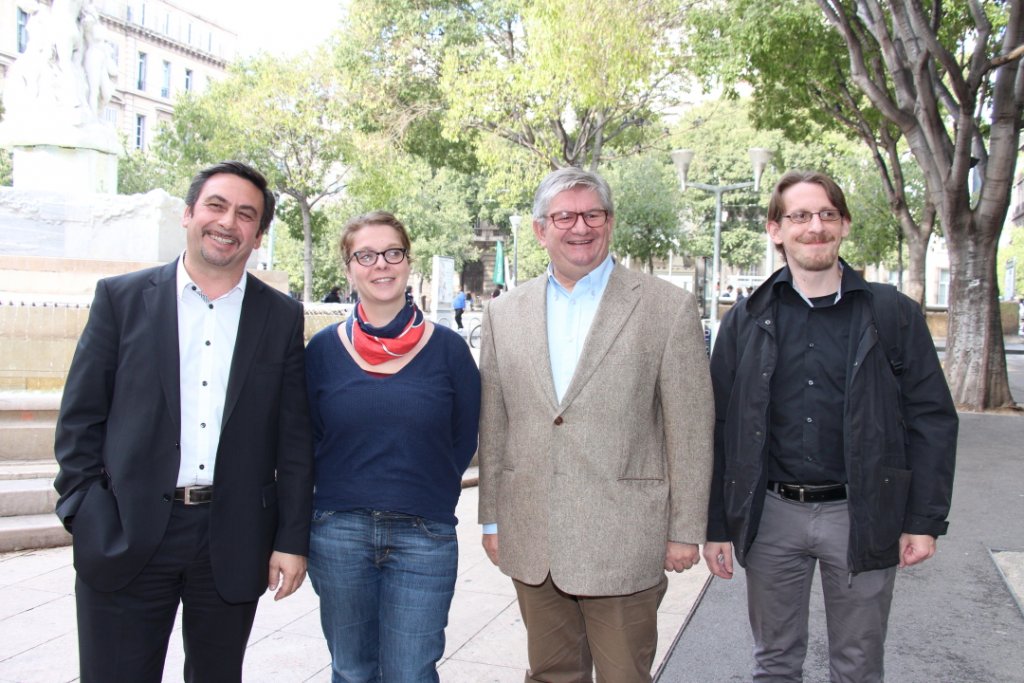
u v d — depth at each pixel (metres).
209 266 2.38
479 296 58.62
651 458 2.59
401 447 2.53
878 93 11.82
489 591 4.48
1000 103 11.07
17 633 3.79
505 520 2.66
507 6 19.95
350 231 2.57
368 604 2.60
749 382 2.67
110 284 2.40
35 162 9.64
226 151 27.47
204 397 2.39
